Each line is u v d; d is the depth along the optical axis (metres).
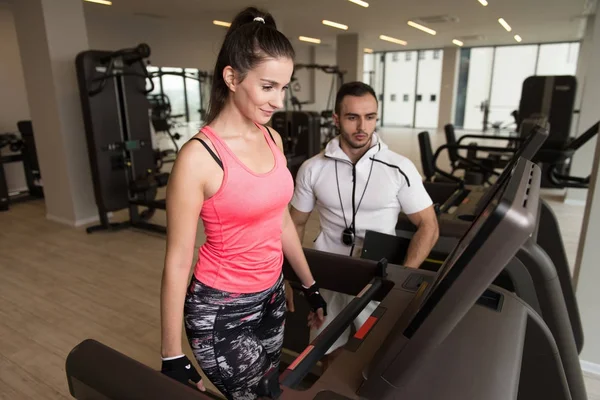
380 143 1.70
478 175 4.14
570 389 1.39
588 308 1.93
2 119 5.67
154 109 6.91
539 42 11.36
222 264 1.00
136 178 4.23
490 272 0.57
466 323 0.91
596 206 1.83
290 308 1.44
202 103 9.05
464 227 1.94
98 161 3.95
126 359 0.80
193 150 0.89
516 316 0.96
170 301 0.93
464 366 0.79
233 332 1.04
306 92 12.94
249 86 0.88
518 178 0.70
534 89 5.66
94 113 3.84
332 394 0.73
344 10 6.81
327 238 1.81
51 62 3.94
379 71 14.18
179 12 7.12
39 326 2.45
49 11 3.86
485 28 8.82
